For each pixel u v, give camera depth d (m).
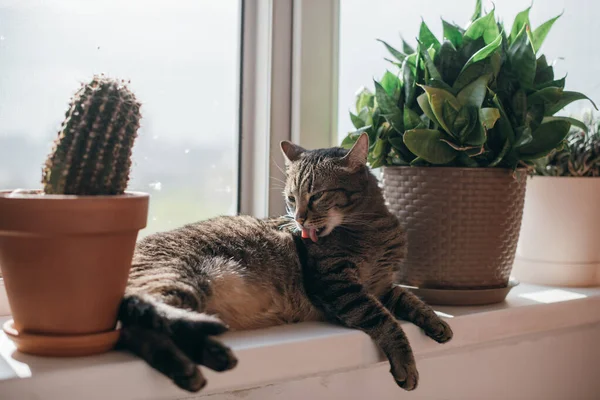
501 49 1.39
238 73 1.56
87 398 0.93
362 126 1.47
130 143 0.96
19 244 0.90
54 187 0.92
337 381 1.28
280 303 1.28
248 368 1.07
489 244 1.37
